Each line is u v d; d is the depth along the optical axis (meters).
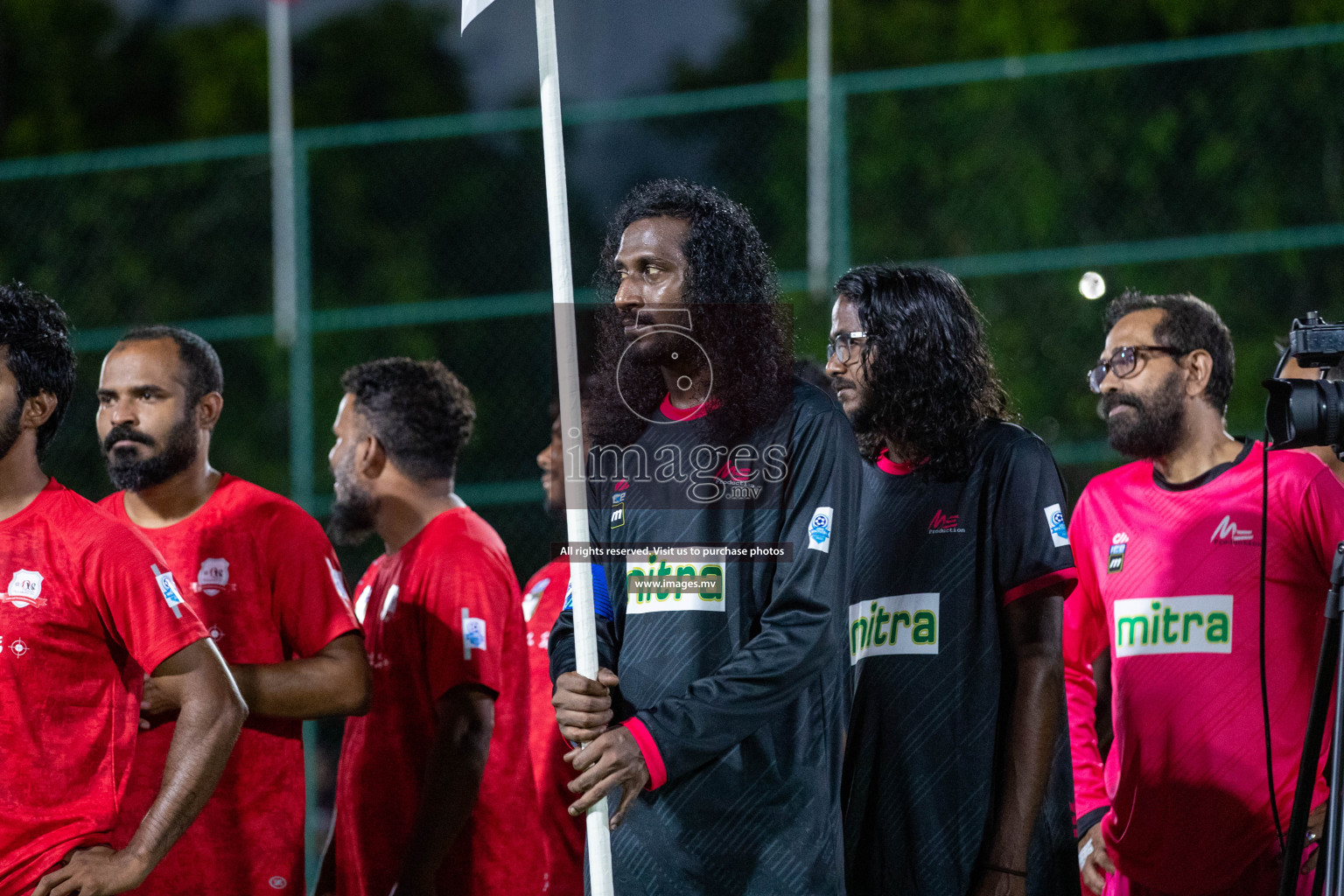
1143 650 6.38
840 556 4.82
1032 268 13.16
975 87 19.11
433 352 15.40
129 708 5.14
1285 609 6.14
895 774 5.47
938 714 5.43
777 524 4.86
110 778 4.99
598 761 4.57
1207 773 6.14
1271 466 6.28
